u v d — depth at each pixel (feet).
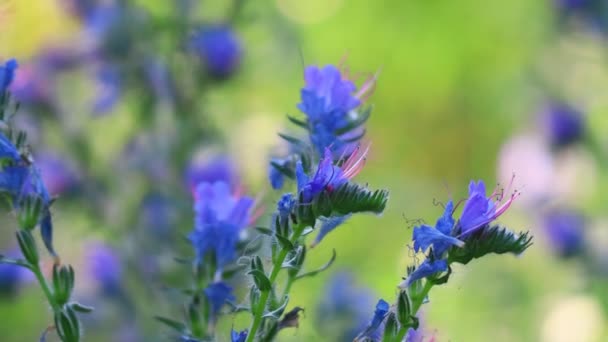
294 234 2.56
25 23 4.33
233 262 2.74
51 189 3.94
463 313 4.99
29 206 2.63
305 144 2.69
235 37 4.00
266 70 4.27
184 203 3.64
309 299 3.43
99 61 4.05
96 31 4.02
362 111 2.73
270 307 2.60
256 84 4.25
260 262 2.59
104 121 4.29
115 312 3.72
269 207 3.08
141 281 3.67
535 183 5.14
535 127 5.25
